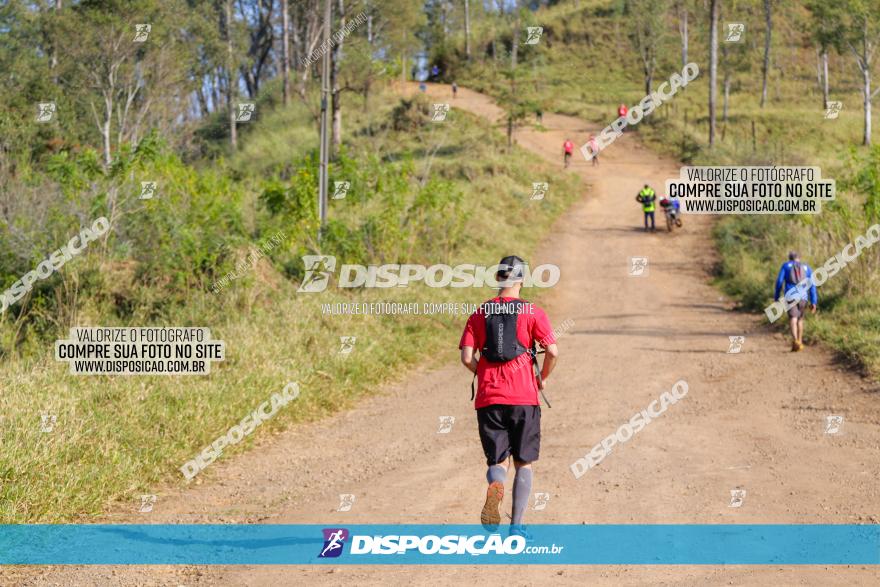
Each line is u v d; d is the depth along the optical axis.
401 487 9.95
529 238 41.25
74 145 36.75
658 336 22.14
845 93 87.44
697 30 95.12
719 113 79.81
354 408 15.14
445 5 119.69
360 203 27.67
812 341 19.55
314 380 15.63
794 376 16.27
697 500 8.82
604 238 42.47
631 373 17.38
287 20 76.50
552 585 6.53
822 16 67.94
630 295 30.12
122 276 18.38
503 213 44.25
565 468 10.41
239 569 7.27
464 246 33.34
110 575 7.20
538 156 64.06
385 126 66.00
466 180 50.50
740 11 97.25
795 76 93.44
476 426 13.40
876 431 11.62
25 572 7.27
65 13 44.34
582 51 108.00
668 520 8.15
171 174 20.48
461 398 15.87
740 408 13.79
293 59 84.00
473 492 9.57
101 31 43.66
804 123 73.75
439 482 10.09
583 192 54.50
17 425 10.17
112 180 19.61
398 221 28.00
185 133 49.78
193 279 18.61
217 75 80.62
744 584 6.36
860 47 69.06
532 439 7.28
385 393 16.45
